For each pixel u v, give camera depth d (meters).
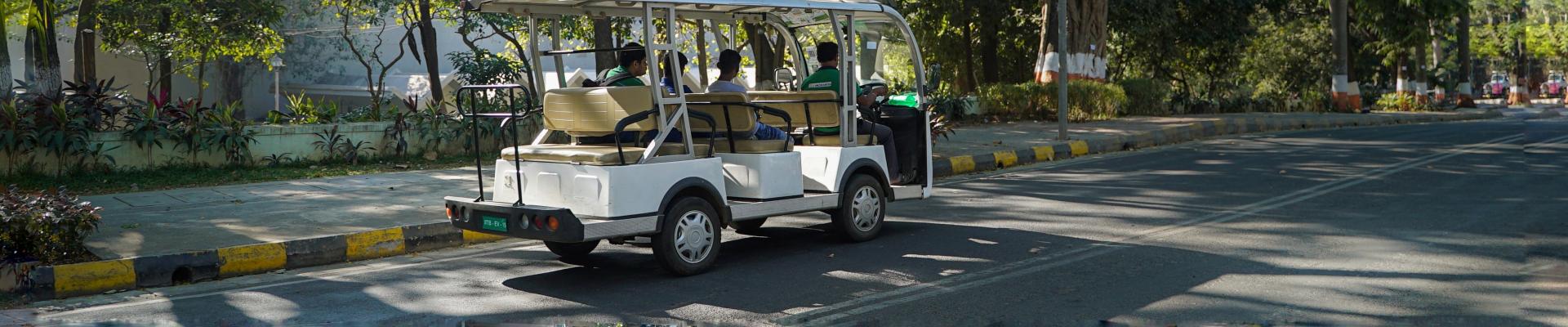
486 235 8.49
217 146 12.32
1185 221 8.83
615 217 6.40
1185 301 5.84
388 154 13.70
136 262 6.77
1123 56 35.00
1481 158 14.05
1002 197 10.68
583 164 6.52
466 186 10.99
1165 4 28.89
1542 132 19.61
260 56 29.30
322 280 6.95
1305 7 40.06
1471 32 52.88
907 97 9.32
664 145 6.89
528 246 8.10
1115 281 6.41
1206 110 28.58
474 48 23.17
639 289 6.43
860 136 8.11
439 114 14.36
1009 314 5.62
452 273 7.08
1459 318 5.34
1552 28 52.53
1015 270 6.82
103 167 11.55
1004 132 18.30
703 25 9.55
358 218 8.70
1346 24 30.53
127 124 12.00
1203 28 31.88
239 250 7.21
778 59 9.48
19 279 6.42
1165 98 26.47
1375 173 12.25
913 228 8.66
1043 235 8.21
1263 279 6.39
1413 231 8.09
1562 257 6.94
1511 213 8.93
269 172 12.05
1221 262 6.95
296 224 8.37
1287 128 23.53
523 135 14.97
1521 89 49.12
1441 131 20.64
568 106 7.04
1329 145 17.02
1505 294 5.86
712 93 7.38
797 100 7.83
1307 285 6.18
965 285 6.38
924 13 30.72
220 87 36.19
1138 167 13.65
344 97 36.50
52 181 10.95
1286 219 8.81
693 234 6.83
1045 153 15.26
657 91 6.66
